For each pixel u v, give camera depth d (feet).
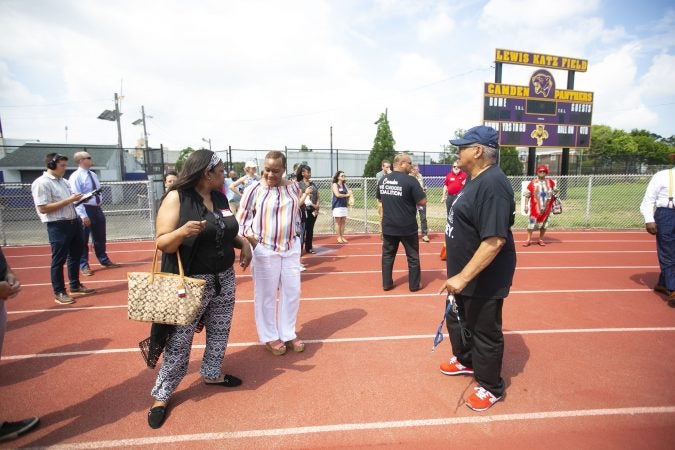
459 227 8.84
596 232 37.32
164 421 8.77
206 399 9.62
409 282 18.43
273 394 9.84
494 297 8.62
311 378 10.62
